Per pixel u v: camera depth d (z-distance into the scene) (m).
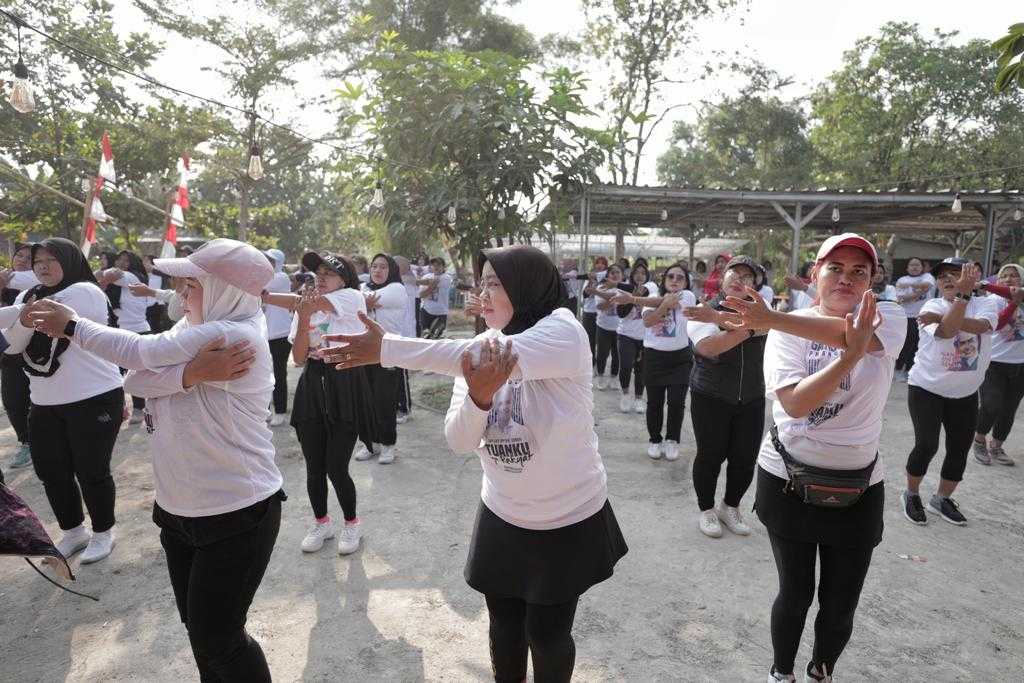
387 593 3.35
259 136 19.67
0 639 2.97
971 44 23.25
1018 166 20.16
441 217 9.48
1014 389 5.33
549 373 1.79
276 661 2.78
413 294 7.21
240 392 2.15
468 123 8.94
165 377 2.00
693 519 4.31
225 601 2.10
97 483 3.67
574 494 1.95
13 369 5.20
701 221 17.34
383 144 10.02
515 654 2.17
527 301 1.96
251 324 2.25
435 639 2.94
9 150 18.11
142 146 19.66
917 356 4.32
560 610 1.98
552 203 9.54
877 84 24.12
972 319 3.98
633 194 11.09
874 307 1.84
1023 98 22.67
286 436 6.28
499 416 1.90
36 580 3.50
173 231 8.70
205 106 19.30
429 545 3.90
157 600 3.29
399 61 9.62
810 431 2.28
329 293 3.83
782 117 25.50
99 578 3.51
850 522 2.28
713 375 3.88
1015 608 3.22
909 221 16.41
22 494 4.82
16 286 6.01
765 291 4.05
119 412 3.72
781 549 2.41
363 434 3.75
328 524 3.90
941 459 5.61
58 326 2.10
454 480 5.04
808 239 23.52
